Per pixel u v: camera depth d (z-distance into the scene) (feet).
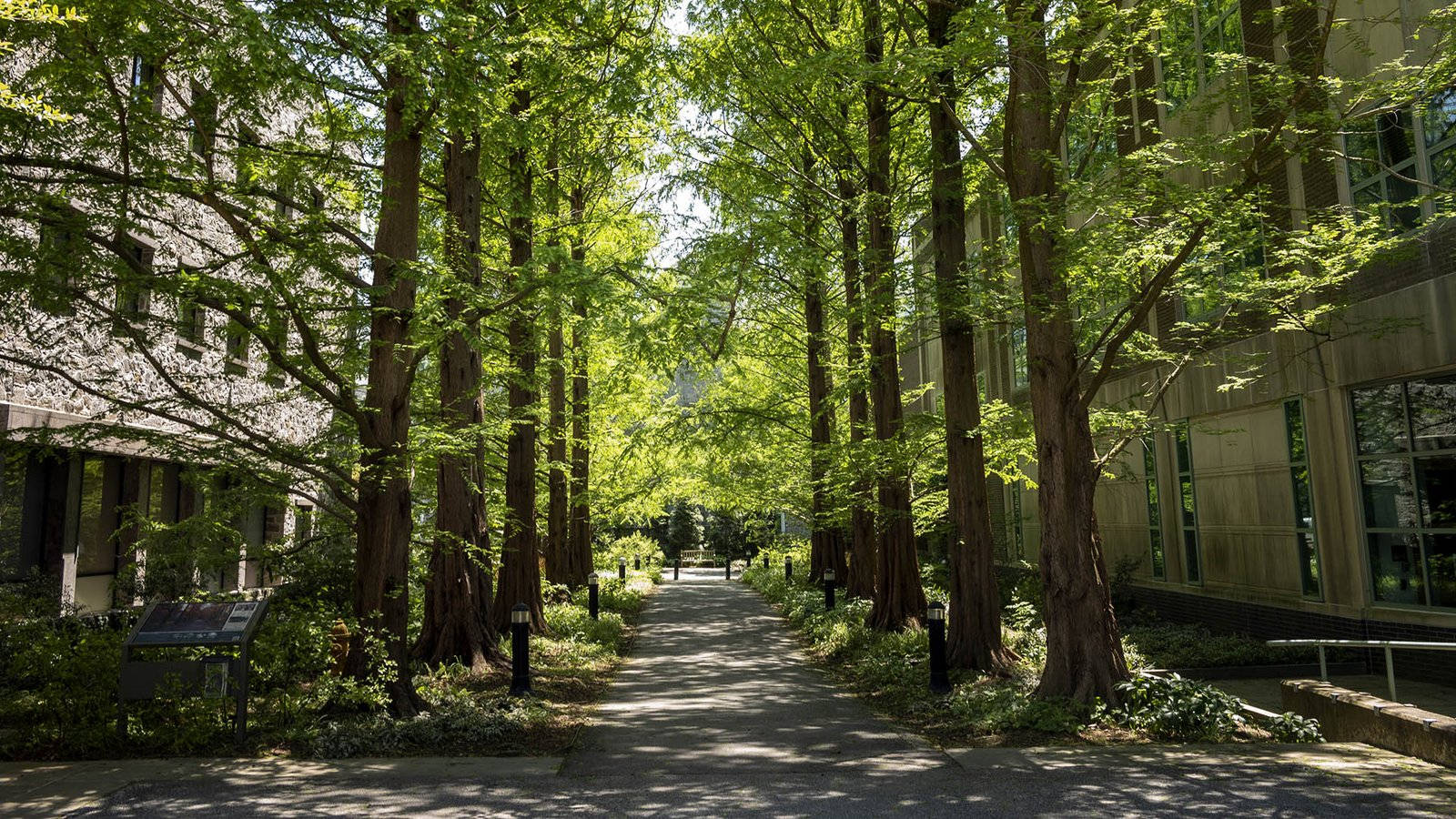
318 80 27.40
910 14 45.44
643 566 136.87
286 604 36.40
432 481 48.32
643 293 34.50
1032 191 36.09
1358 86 31.55
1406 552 41.78
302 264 30.76
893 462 50.37
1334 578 45.75
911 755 26.81
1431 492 40.22
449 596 43.09
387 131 32.76
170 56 29.12
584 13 37.19
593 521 100.07
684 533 179.73
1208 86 53.67
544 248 32.27
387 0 26.91
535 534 57.16
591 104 46.50
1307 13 45.80
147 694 26.55
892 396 56.29
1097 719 30.83
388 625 31.63
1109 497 73.00
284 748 26.99
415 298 34.35
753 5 49.85
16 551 45.03
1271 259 48.19
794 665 48.70
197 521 41.42
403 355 33.35
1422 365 39.52
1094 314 42.75
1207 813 20.13
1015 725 30.35
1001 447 48.55
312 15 27.09
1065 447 34.91
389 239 32.89
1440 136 38.78
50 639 27.30
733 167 57.62
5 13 17.12
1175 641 50.72
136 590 45.62
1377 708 26.99
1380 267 42.37
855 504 61.31
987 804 21.18
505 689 37.83
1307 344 47.42
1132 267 33.06
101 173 26.73
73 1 24.61
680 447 78.13
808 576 96.27
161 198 28.73
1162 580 64.23
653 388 84.84
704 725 32.01
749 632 64.59
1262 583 52.19
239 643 27.17
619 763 26.02
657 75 48.44
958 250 44.55
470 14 30.63
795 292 71.15
